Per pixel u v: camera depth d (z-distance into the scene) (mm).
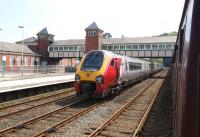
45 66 52156
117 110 13750
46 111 13180
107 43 63312
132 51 60375
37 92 20688
